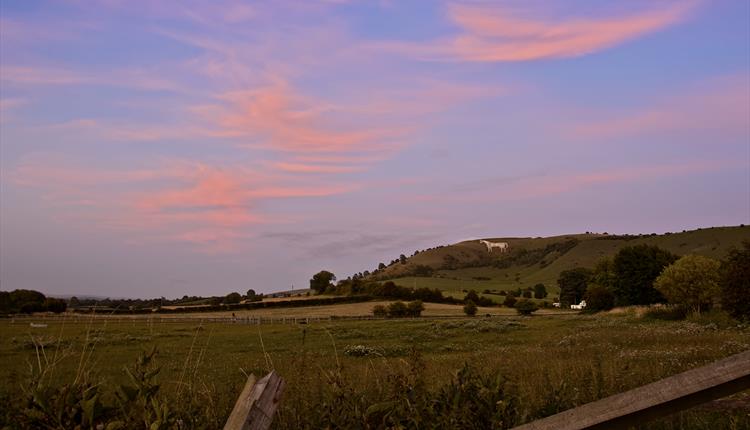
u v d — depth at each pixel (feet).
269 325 189.78
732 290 123.13
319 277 433.48
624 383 24.11
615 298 265.54
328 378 18.31
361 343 124.67
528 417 16.85
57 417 13.20
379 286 394.11
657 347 74.69
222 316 288.10
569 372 26.84
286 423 16.79
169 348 79.66
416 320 236.63
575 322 182.80
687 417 20.06
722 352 55.62
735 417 18.94
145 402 13.51
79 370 14.98
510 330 160.66
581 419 9.30
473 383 17.48
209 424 15.30
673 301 170.50
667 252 258.16
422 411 16.02
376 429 15.78
